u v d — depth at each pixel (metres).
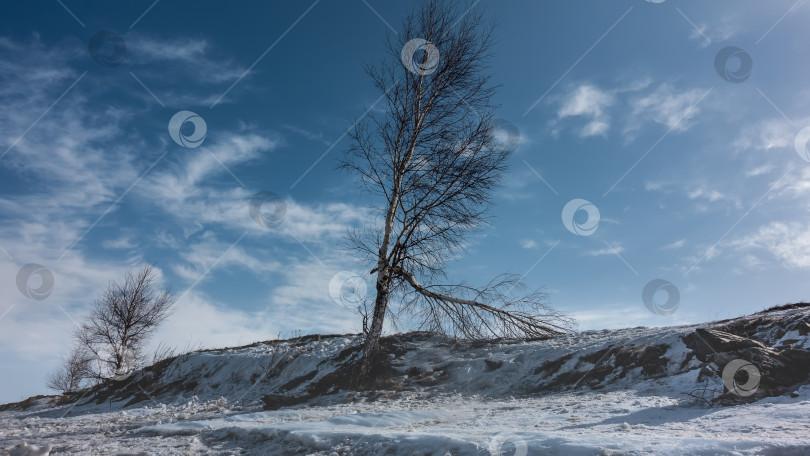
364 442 5.74
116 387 18.16
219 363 16.70
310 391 12.48
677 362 9.34
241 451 6.57
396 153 13.71
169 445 7.21
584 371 10.39
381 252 13.51
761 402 6.57
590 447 4.34
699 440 4.31
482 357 12.58
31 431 10.85
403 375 12.41
